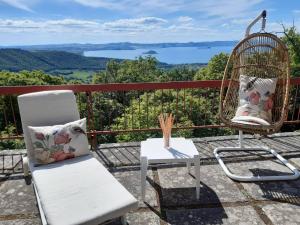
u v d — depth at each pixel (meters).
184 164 3.31
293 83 3.78
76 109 3.06
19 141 8.61
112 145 3.92
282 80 3.37
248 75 3.64
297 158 3.45
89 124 3.82
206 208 2.50
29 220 2.38
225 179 2.98
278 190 2.77
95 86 3.63
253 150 3.65
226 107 3.58
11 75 25.06
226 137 4.13
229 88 3.63
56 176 2.36
